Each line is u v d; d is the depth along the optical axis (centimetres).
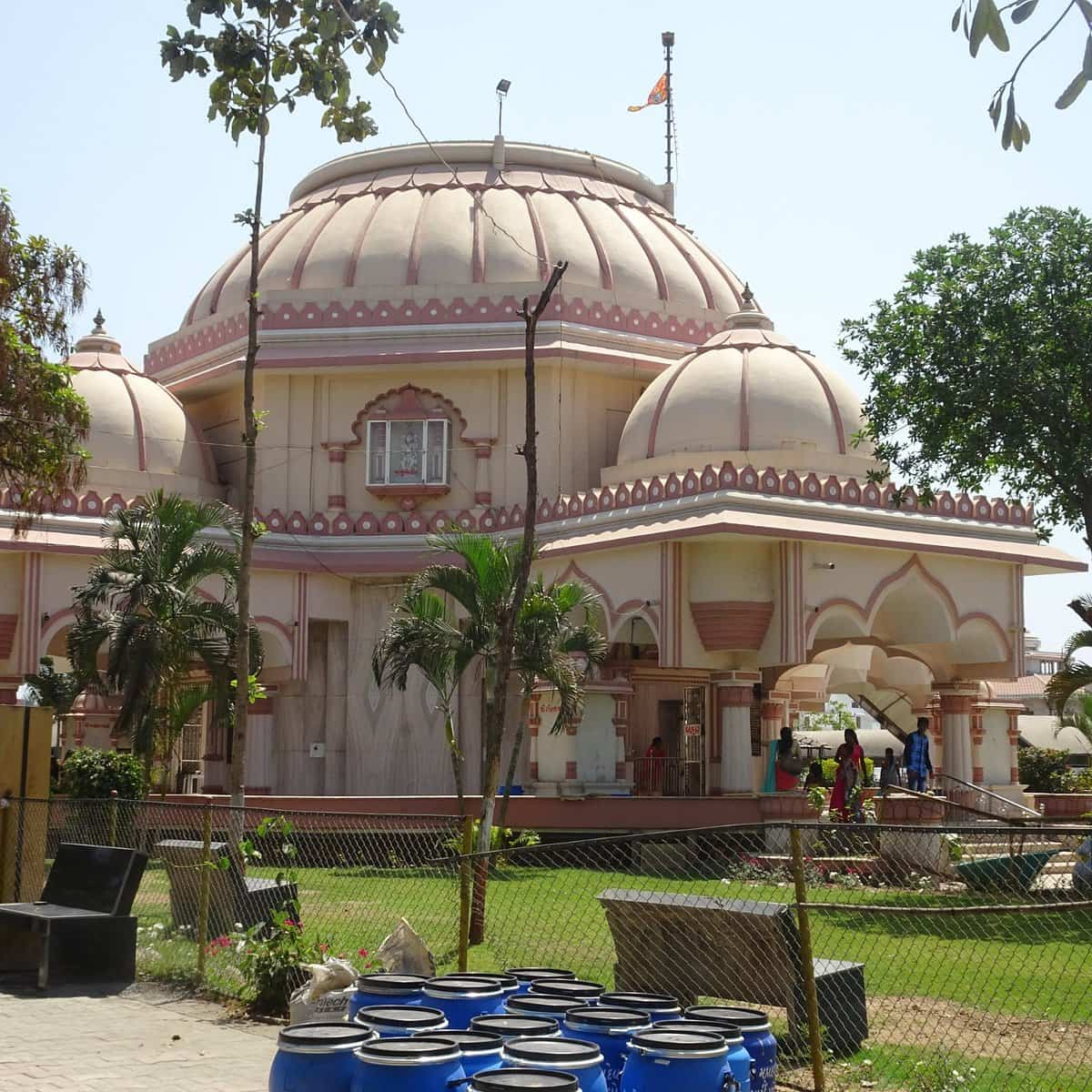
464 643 1568
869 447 2269
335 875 1434
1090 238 1545
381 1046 504
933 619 2136
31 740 1106
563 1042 513
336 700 2400
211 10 907
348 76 942
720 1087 510
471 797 1919
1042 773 2970
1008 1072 691
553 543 2156
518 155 2878
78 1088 633
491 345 2469
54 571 2105
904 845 1518
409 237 2650
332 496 2508
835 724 4847
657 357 2550
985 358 1534
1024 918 1274
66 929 892
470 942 1033
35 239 1512
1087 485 1566
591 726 2159
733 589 1962
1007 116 437
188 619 1734
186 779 2558
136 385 2528
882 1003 870
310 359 2488
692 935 779
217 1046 727
